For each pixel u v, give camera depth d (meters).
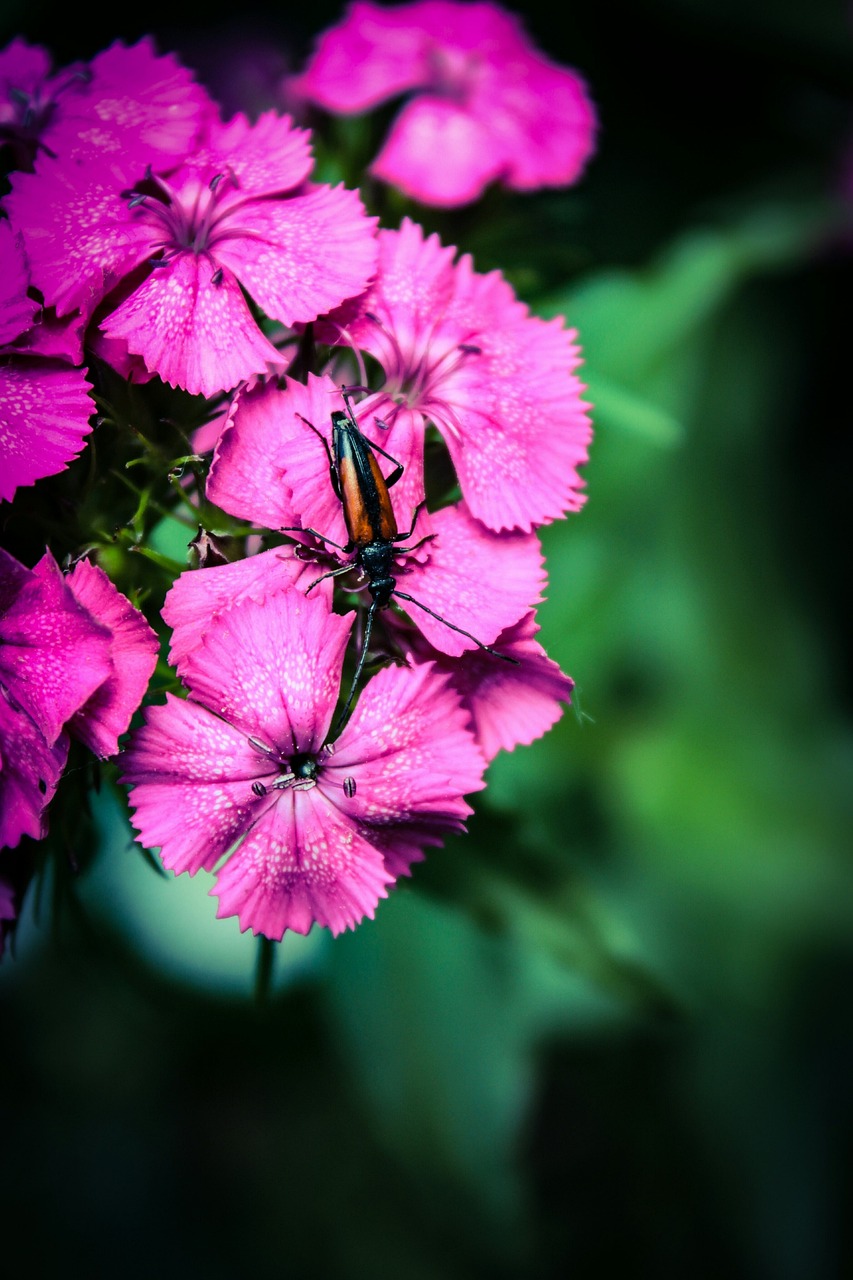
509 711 0.13
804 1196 0.18
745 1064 0.18
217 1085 0.23
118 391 0.13
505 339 0.13
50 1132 0.23
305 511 0.12
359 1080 0.17
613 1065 0.19
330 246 0.13
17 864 0.13
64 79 0.13
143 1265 0.22
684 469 0.18
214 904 0.20
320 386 0.12
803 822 0.18
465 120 0.15
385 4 0.18
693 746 0.18
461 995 0.16
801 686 0.18
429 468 0.13
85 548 0.13
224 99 0.18
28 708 0.12
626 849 0.18
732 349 0.19
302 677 0.12
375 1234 0.22
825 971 0.18
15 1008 0.22
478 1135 0.16
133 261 0.12
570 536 0.17
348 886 0.12
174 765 0.12
